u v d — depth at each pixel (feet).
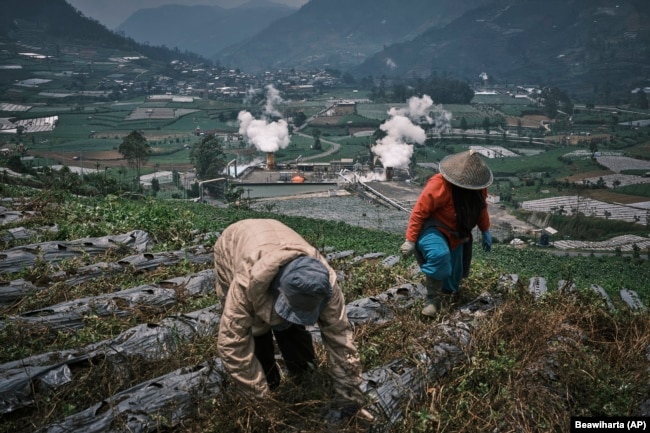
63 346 19.77
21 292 24.02
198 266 29.53
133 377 18.15
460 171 22.71
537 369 18.40
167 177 518.37
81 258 28.73
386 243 67.31
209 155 456.04
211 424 15.23
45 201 41.01
